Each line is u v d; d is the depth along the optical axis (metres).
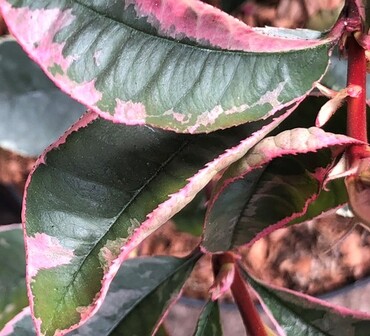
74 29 0.09
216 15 0.09
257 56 0.10
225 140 0.12
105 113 0.09
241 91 0.10
